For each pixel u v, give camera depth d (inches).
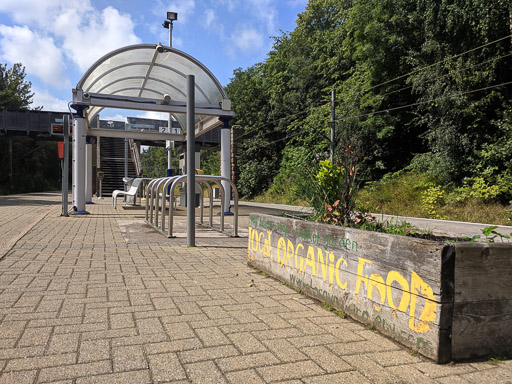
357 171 189.3
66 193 497.0
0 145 1758.1
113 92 603.5
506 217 531.5
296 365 102.3
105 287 175.8
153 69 563.8
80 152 530.3
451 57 640.4
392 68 836.6
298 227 175.6
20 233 331.9
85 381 91.7
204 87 585.9
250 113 1469.0
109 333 122.2
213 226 429.1
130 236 337.1
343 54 1112.2
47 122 1142.3
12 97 1817.2
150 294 166.7
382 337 122.0
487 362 105.6
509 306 110.3
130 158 1521.9
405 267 115.0
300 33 1412.4
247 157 1432.1
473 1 596.4
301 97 1300.4
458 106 640.4
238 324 132.4
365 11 840.9
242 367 100.7
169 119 967.0
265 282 190.4
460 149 656.4
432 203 637.9
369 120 847.7
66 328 125.6
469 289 106.0
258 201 1226.6
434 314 104.7
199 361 103.7
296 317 140.3
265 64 1533.0
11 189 1701.5
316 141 1123.3
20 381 91.0
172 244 300.8
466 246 105.7
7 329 123.6
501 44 605.6
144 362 102.5
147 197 445.7
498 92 629.3
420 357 107.7
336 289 147.6
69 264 220.2
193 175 295.6
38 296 159.2
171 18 589.9
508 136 595.8
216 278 197.2
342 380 94.7
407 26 778.8
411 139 891.4
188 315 140.9
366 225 172.4
